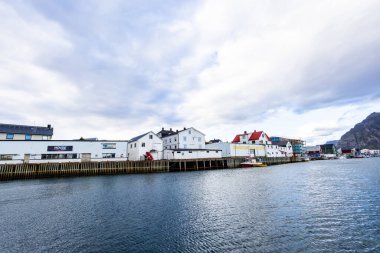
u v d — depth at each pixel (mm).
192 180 35344
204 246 10805
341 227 12773
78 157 52344
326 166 66250
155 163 54469
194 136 73125
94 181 36250
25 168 42750
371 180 30562
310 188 25328
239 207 17484
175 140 72500
